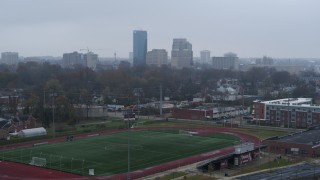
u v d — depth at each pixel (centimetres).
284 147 12838
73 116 17712
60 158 11712
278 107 18325
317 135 14112
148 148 13112
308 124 17462
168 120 19662
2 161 11369
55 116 17375
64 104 18100
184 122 19150
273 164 11312
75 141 14250
